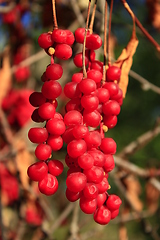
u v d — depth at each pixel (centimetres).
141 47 90
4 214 54
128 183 56
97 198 23
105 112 24
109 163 24
